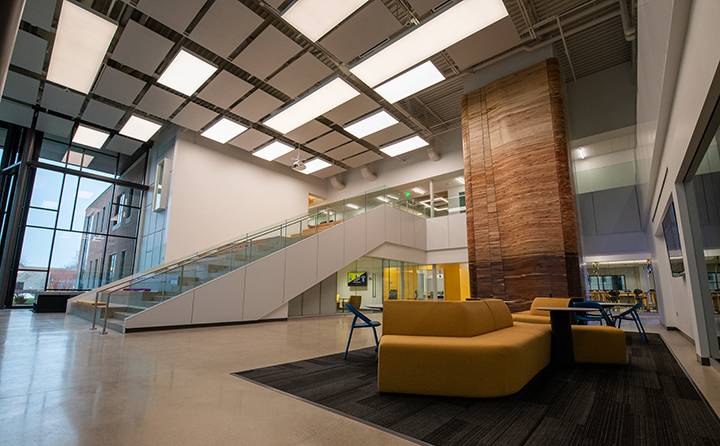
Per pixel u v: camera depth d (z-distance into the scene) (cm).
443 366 283
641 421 230
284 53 744
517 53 895
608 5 721
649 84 431
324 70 800
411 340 301
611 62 933
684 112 327
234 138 1142
